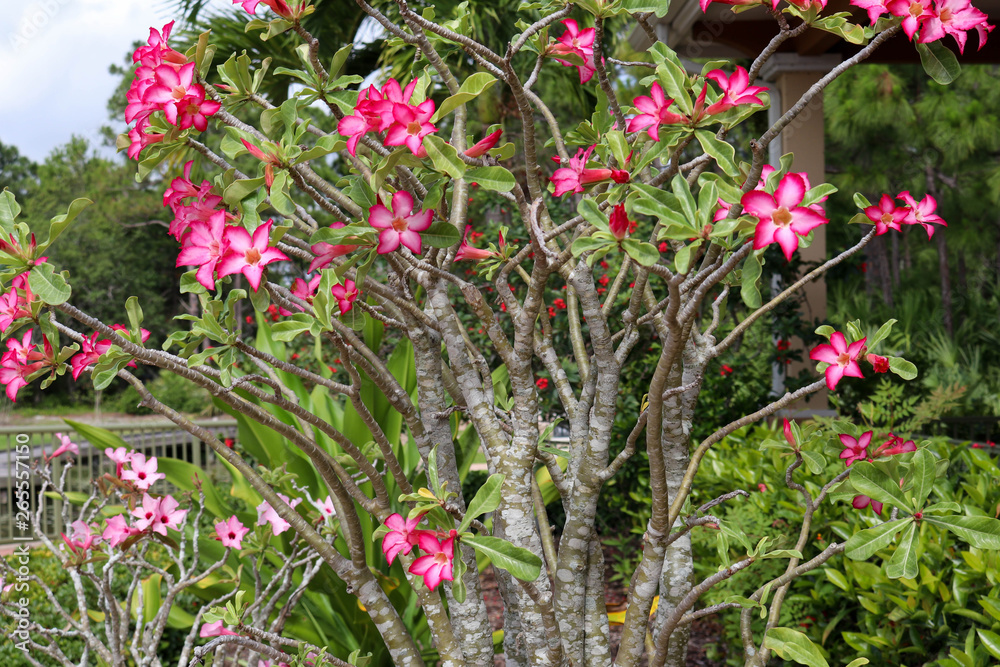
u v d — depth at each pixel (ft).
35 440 16.87
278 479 5.92
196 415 45.85
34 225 59.88
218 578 7.10
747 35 14.21
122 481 5.34
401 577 7.39
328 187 3.66
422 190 3.59
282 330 3.38
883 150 31.35
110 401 58.44
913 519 3.21
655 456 3.48
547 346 4.74
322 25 16.74
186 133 3.40
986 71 28.27
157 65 3.38
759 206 2.60
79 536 5.41
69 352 3.62
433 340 4.26
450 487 4.24
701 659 9.17
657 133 3.11
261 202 3.19
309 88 3.50
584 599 4.03
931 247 38.88
